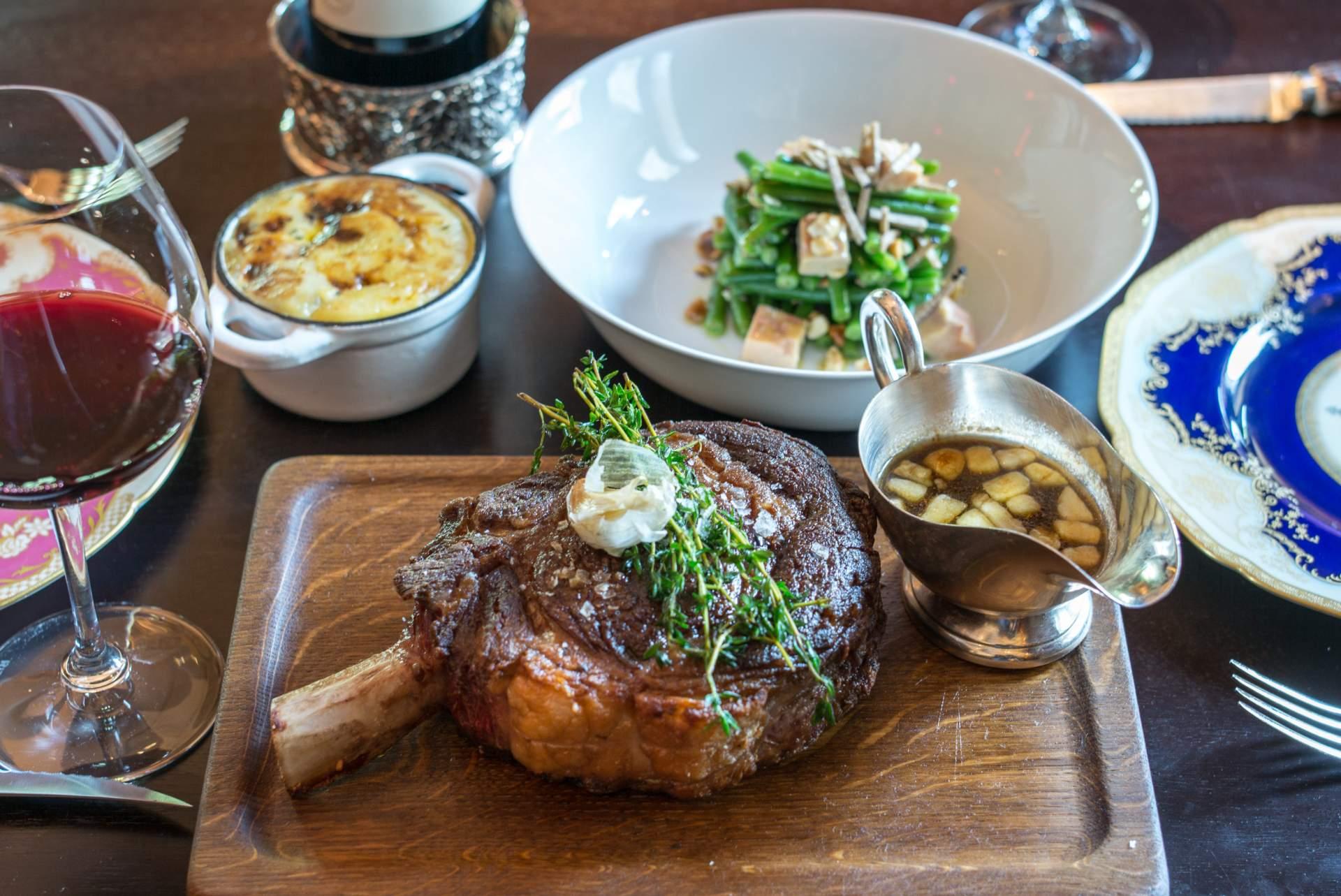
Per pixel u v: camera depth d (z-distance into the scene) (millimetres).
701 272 588
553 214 569
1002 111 608
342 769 374
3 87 370
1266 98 657
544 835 367
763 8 730
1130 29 707
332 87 578
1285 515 453
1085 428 413
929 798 378
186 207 608
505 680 356
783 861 362
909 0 733
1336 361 510
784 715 365
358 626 424
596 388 414
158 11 729
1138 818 371
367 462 467
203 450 501
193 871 358
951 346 542
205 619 442
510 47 600
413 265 502
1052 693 405
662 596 360
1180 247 588
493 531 393
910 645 419
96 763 394
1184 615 447
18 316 340
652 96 621
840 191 543
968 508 408
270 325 477
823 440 506
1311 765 405
